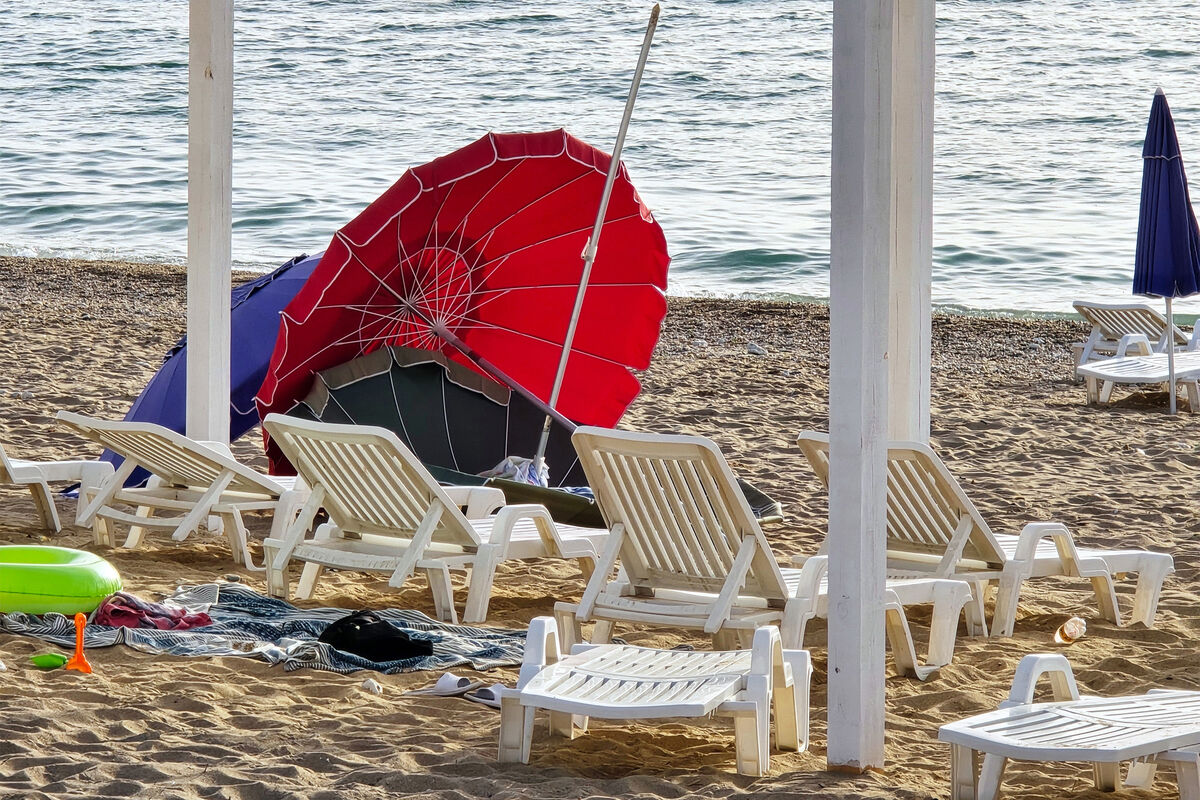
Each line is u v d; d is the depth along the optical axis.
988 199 117.44
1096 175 125.69
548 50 186.38
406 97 168.50
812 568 20.11
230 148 29.05
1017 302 82.12
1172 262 45.03
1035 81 163.62
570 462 34.28
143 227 104.94
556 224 32.88
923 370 24.91
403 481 22.75
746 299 81.62
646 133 147.88
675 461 18.80
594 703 14.52
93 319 62.12
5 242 97.75
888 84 14.59
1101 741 13.20
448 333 32.41
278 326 34.12
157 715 17.03
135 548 27.17
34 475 27.75
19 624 20.83
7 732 16.02
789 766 15.84
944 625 20.70
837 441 15.05
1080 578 24.94
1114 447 41.66
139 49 194.38
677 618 19.25
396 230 29.81
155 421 32.09
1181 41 175.88
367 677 19.12
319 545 23.91
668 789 14.59
